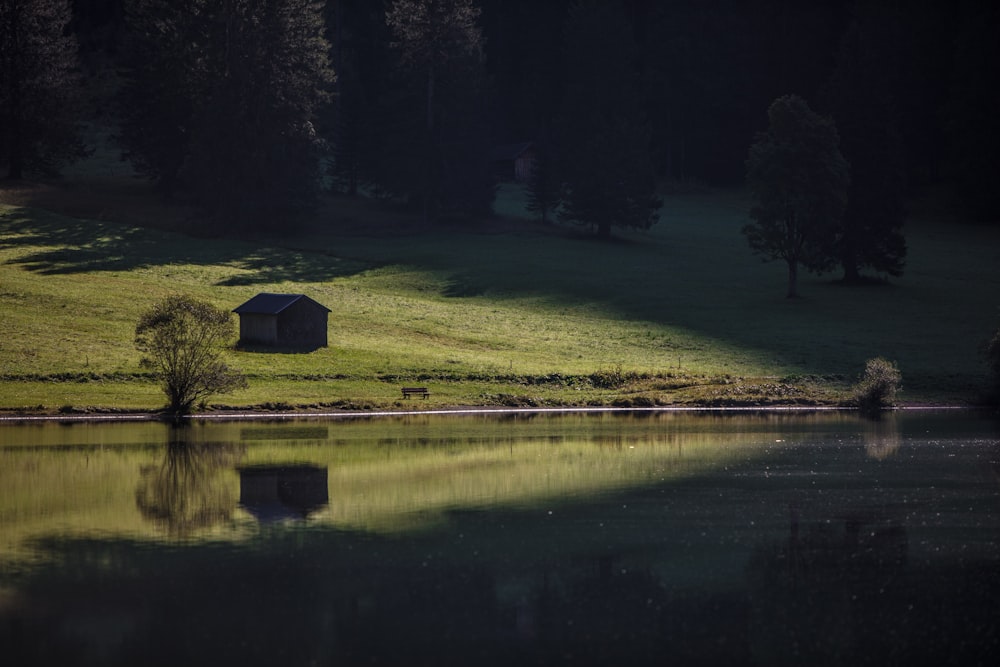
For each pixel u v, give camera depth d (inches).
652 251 5964.6
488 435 2518.5
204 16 5866.1
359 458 2113.7
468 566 1284.4
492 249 5772.6
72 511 1589.6
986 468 2009.1
